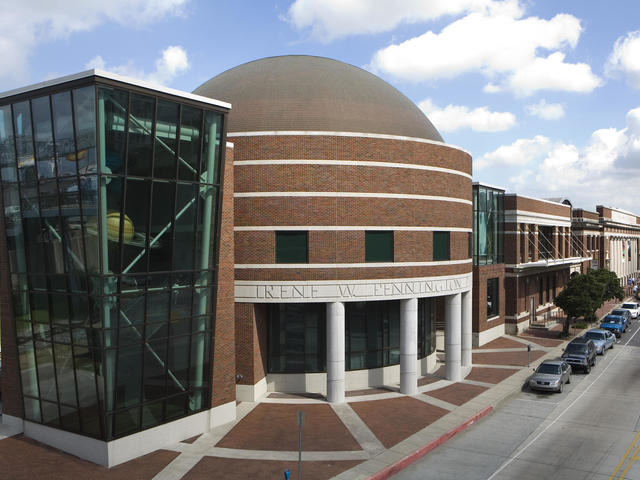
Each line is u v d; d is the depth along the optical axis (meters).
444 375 35.19
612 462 21.31
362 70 38.97
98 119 19.28
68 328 21.55
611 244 96.06
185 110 21.95
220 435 23.92
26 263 23.02
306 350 31.05
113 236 20.38
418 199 30.95
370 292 29.19
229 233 25.61
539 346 45.75
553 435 24.50
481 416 27.23
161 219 21.81
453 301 33.59
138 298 21.39
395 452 22.02
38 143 21.34
